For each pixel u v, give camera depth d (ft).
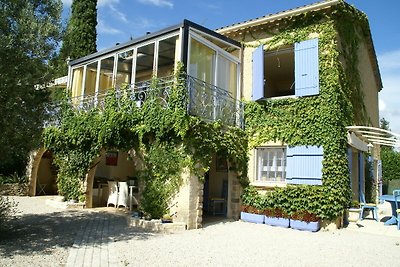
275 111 37.58
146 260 19.94
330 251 23.85
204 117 33.37
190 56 33.86
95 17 81.82
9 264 17.90
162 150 31.89
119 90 37.68
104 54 42.34
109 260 19.54
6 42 20.70
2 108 21.31
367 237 29.22
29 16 22.53
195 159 30.99
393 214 35.70
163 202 31.45
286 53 40.81
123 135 35.47
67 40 25.68
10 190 50.11
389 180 71.92
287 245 25.38
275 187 35.65
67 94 44.78
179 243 24.73
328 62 34.96
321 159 33.86
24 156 25.22
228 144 35.29
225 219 36.99
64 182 42.93
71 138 41.47
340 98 34.65
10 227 27.84
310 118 35.09
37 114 23.67
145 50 39.65
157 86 33.76
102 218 34.09
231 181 38.17
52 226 29.17
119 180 46.83
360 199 41.68
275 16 38.14
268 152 38.22
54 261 18.94
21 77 21.90
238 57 41.65
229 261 20.47
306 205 33.60
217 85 37.19
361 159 42.86
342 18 36.65
